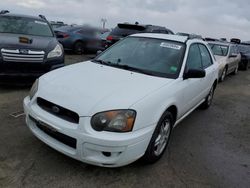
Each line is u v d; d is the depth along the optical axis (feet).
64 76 11.46
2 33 20.53
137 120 9.49
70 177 9.93
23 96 18.01
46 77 11.69
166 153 12.57
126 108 9.35
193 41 15.52
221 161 12.54
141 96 10.01
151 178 10.45
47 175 9.91
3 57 18.03
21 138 12.30
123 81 11.06
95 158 9.29
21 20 22.85
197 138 14.87
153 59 13.43
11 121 13.96
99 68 12.69
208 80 17.58
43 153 11.25
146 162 10.96
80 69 12.48
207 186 10.43
